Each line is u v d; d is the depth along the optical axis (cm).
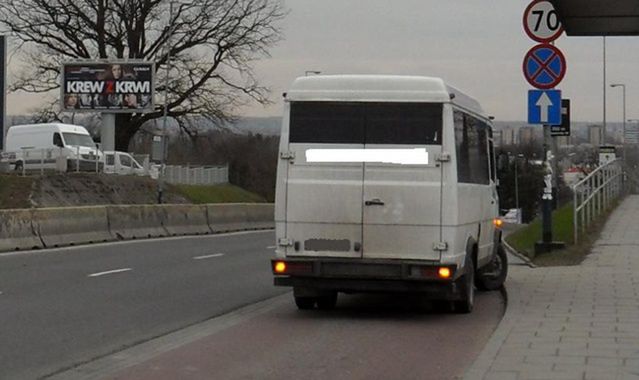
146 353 1138
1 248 2495
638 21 2050
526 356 1050
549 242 2205
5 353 1119
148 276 2022
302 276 1405
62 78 6125
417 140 1391
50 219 2723
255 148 8594
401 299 1722
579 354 1061
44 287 1772
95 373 1016
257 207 4278
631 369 977
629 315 1363
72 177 5247
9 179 4909
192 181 7244
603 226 2723
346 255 1399
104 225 3008
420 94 1394
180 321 1405
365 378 991
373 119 1401
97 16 6650
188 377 992
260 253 2714
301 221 1409
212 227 3769
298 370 1033
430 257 1384
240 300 1673
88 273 2033
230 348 1174
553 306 1462
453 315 1497
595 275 1862
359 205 1395
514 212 4934
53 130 5681
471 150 1548
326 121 1410
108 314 1455
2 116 5122
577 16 2031
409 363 1076
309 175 1409
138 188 5797
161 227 3381
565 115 2550
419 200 1384
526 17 2070
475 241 1567
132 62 6081
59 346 1171
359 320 1435
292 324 1390
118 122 6888
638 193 4719
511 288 1694
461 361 1091
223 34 6850
